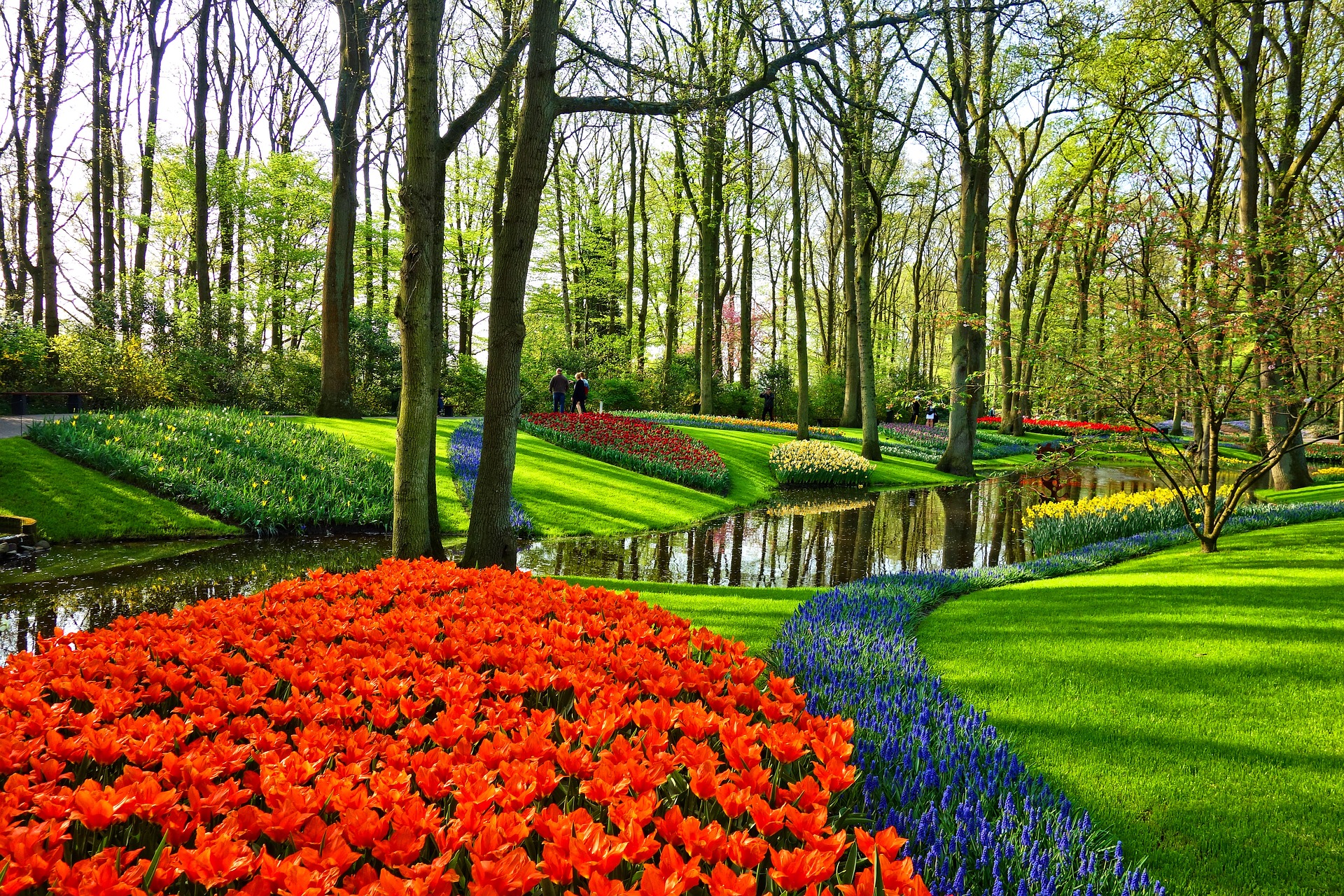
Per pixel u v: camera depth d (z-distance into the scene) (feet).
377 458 46.78
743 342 129.70
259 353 73.20
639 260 156.46
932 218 127.34
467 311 122.72
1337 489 49.21
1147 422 30.04
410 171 24.47
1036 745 12.69
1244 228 47.39
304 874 5.45
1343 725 13.23
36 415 53.21
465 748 8.45
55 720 8.89
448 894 5.67
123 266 102.68
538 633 13.56
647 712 9.25
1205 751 12.40
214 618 13.99
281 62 94.22
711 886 5.64
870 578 28.09
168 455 39.34
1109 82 64.13
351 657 12.13
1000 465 92.43
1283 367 29.50
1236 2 48.08
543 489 48.14
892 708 12.85
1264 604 20.66
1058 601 23.16
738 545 41.83
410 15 23.90
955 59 63.72
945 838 8.43
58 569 28.60
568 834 6.12
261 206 95.50
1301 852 9.66
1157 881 8.14
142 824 7.48
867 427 83.82
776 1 28.50
